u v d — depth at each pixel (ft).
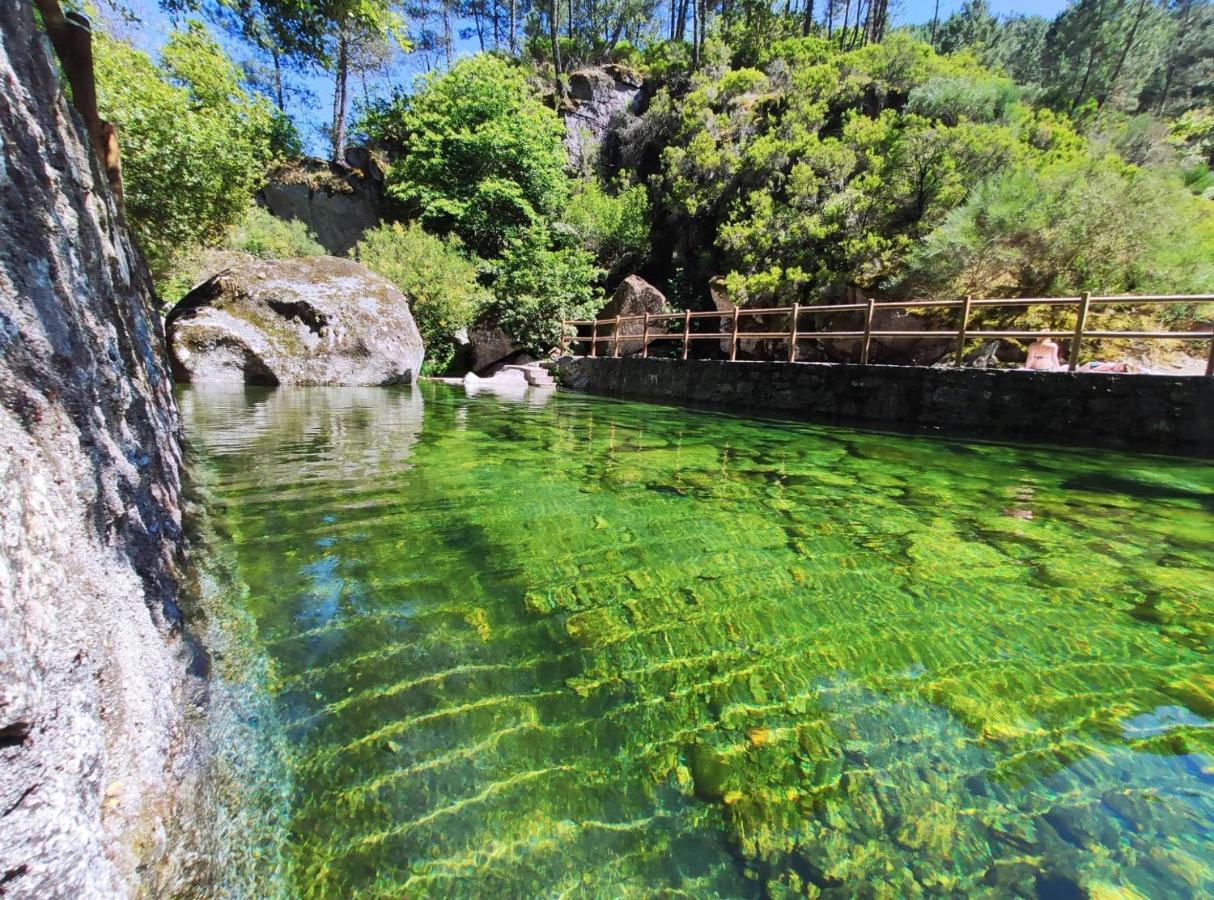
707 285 47.55
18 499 2.47
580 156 61.46
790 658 5.52
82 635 2.77
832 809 3.82
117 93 26.58
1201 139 61.05
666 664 5.39
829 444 16.20
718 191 47.42
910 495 10.95
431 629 5.84
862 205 36.50
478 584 6.84
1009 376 17.43
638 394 31.50
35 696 2.17
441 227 52.31
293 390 27.14
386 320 31.96
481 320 45.09
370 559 7.42
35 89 3.65
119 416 4.42
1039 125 39.47
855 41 79.92
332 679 4.96
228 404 21.18
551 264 44.11
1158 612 6.45
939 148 34.65
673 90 62.90
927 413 19.22
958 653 5.64
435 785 3.91
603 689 5.01
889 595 6.80
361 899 3.11
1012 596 6.81
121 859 2.54
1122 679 5.26
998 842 3.57
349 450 13.78
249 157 34.17
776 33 73.87
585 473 12.23
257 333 28.19
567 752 4.27
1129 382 15.42
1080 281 26.58
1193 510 10.15
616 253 52.06
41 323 3.09
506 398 28.58
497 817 3.69
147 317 8.17
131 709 3.12
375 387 31.17
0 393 2.58
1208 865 3.42
